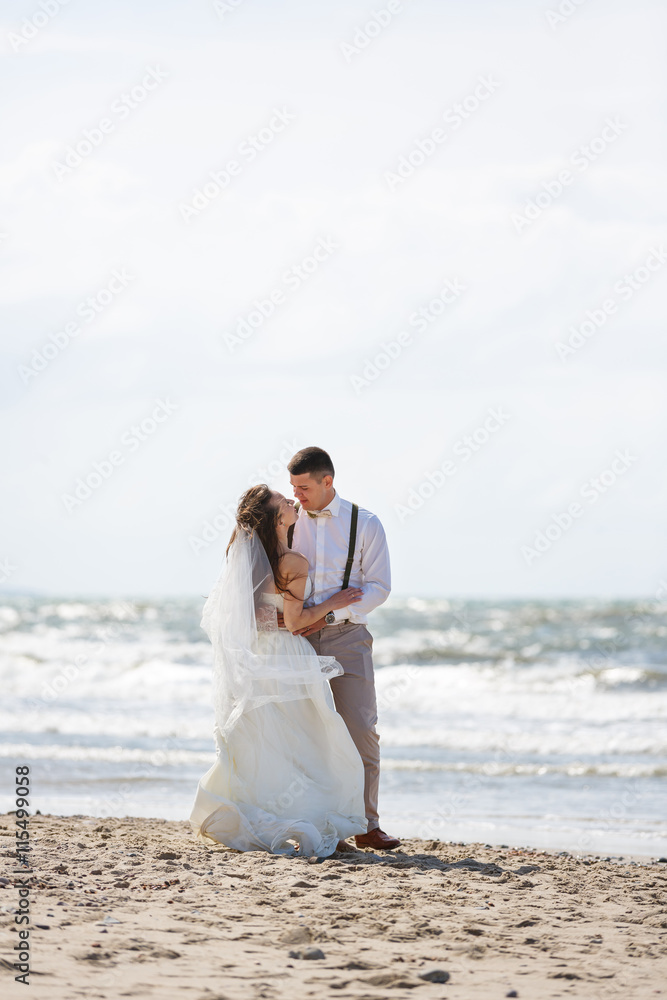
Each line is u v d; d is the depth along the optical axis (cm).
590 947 454
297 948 425
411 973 401
